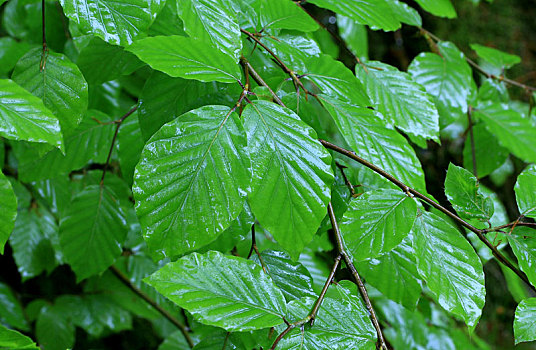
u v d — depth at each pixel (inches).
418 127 27.0
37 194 41.2
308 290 24.9
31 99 21.7
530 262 23.1
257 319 21.1
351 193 26.0
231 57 22.9
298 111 24.5
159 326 52.0
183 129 22.0
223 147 22.0
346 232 23.1
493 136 35.7
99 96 37.9
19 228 39.8
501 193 67.6
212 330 29.2
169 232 21.7
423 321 40.9
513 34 71.2
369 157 23.6
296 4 26.0
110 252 29.2
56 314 47.1
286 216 21.9
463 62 31.9
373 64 27.8
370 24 26.3
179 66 22.3
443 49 32.0
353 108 24.2
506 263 23.4
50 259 41.0
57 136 21.7
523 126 32.8
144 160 21.8
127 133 27.9
